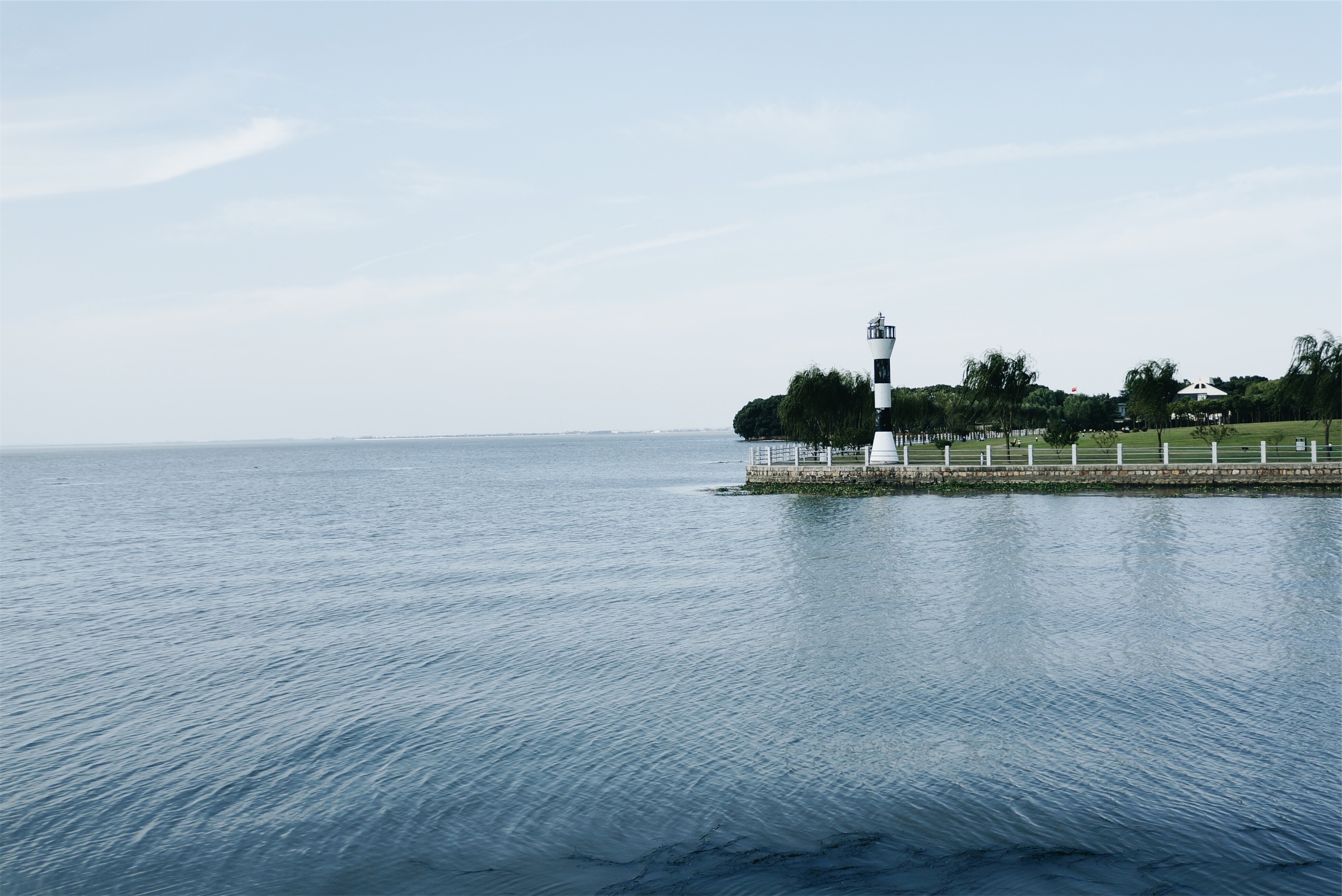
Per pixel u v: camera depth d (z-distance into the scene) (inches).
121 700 694.5
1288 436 3046.3
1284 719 573.3
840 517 1833.2
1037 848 425.7
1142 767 506.9
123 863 441.1
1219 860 409.1
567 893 401.7
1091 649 746.2
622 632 862.5
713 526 1782.7
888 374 2509.8
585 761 544.1
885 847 432.1
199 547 1691.7
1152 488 2124.8
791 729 585.0
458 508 2514.8
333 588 1167.0
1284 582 1004.6
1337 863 403.9
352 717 637.9
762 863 421.7
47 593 1192.2
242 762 560.7
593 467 5541.3
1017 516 1729.8
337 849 449.1
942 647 767.1
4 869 437.7
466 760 551.2
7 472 6889.8
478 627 905.5
